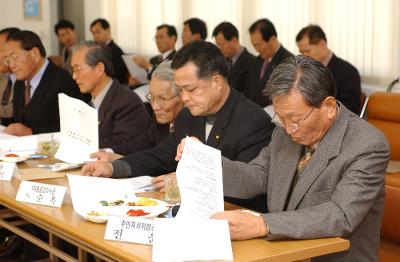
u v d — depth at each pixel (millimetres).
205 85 2457
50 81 4188
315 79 1901
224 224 1724
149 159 2762
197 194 1938
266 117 2572
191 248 1684
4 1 8727
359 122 2029
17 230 2729
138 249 1757
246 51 6152
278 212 1942
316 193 2010
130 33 7887
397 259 2596
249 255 1720
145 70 6934
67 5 9008
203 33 6492
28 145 3316
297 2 5691
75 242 2033
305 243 1824
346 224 1880
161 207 2107
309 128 1952
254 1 6156
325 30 5473
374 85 5215
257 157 2346
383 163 1969
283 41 5863
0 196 2350
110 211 2068
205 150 1956
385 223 2475
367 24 5184
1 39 4836
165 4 7332
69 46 7812
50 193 2227
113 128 3529
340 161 1977
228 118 2564
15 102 4348
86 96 4215
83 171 2639
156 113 2943
